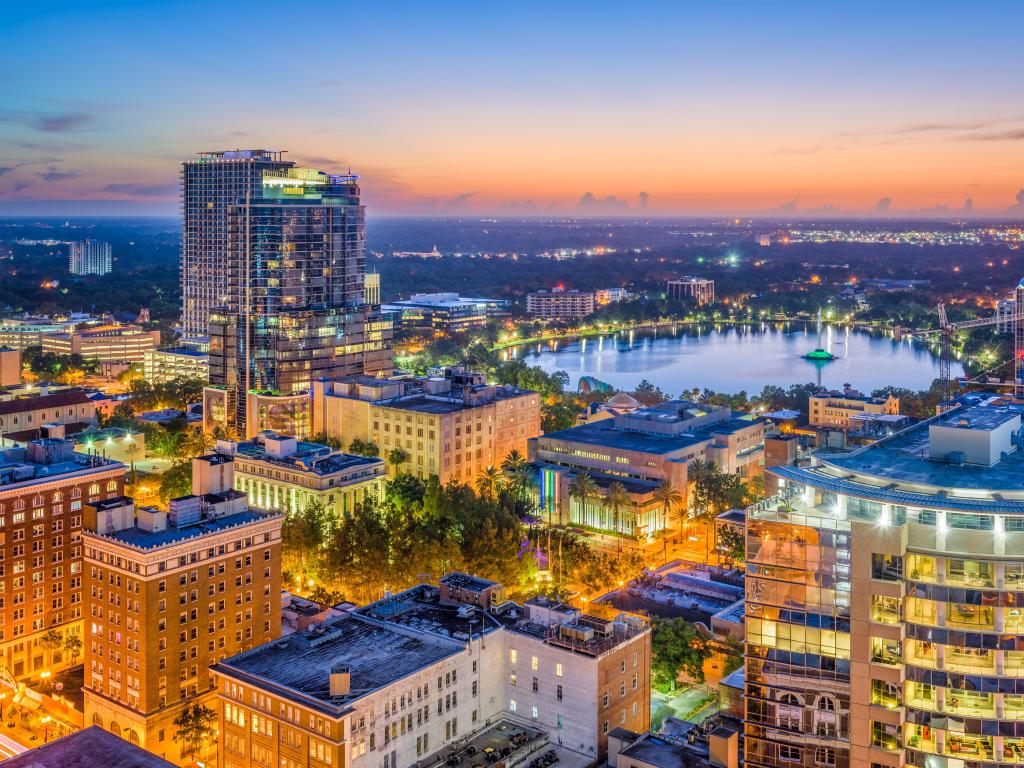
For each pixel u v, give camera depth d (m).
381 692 176.75
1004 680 141.38
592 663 187.88
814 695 151.50
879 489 151.25
